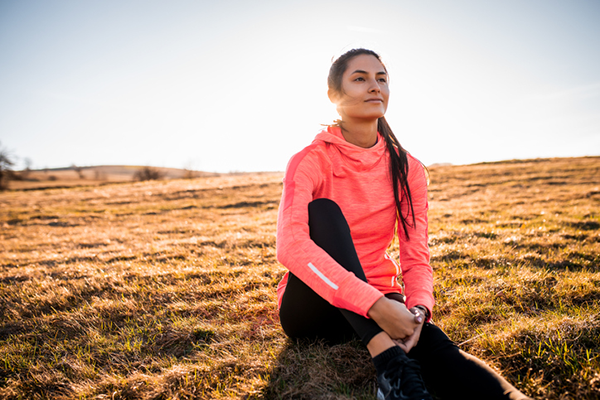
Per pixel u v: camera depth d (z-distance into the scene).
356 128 1.71
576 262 3.14
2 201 18.58
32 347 2.17
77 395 1.61
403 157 1.77
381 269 1.73
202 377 1.66
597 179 14.62
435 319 2.12
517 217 6.72
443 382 1.28
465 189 14.09
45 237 8.00
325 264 1.28
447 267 3.22
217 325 2.23
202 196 16.42
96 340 2.16
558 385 1.38
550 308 2.16
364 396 1.41
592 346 1.61
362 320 1.27
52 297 2.98
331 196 1.67
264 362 1.74
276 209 11.38
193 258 4.29
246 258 4.05
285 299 1.63
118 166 79.69
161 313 2.51
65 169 76.75
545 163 23.05
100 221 10.87
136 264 4.14
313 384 1.51
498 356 1.59
